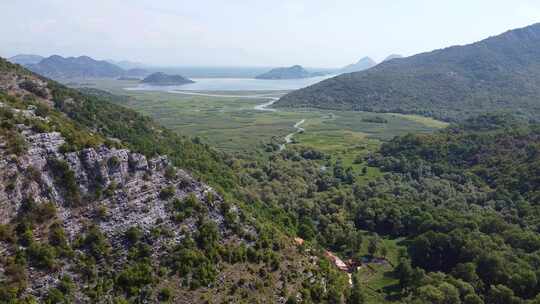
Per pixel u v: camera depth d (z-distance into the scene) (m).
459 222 144.25
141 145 126.06
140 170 83.38
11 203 64.62
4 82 117.88
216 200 92.69
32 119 75.19
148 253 75.38
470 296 104.62
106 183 76.56
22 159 67.44
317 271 97.69
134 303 68.94
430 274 120.06
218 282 78.94
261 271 86.44
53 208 68.56
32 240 64.44
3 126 69.31
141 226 77.25
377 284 126.50
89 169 74.94
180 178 89.56
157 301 70.94
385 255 142.38
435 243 133.75
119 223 75.06
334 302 91.94
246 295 79.56
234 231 90.69
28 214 66.12
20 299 59.28
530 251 126.62
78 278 66.38
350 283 116.75
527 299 106.12
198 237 83.56
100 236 71.31
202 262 79.38
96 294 66.06
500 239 130.62
